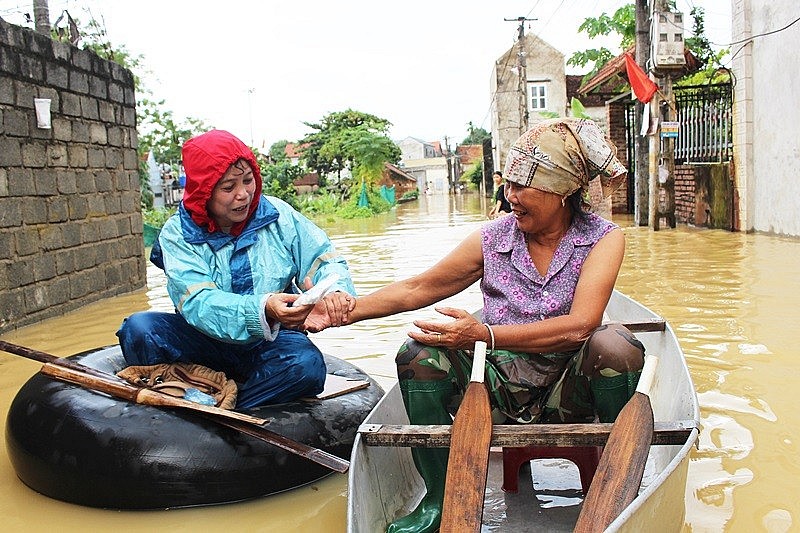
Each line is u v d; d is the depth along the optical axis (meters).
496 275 3.01
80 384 3.37
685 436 2.48
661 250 10.61
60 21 9.26
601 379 2.67
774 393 4.16
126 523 3.01
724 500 2.93
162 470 3.06
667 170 13.70
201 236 3.38
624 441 2.35
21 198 7.33
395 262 11.38
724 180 13.20
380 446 2.64
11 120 7.20
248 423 3.10
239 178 3.26
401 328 6.45
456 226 19.42
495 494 3.03
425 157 91.31
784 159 11.53
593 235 2.88
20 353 3.46
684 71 14.05
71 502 3.18
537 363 2.92
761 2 11.97
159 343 3.54
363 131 44.41
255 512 3.07
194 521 3.01
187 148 3.29
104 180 9.02
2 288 7.01
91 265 8.66
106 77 9.10
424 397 2.77
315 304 3.15
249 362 3.60
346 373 3.96
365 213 30.39
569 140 2.77
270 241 3.51
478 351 2.67
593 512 2.20
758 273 8.16
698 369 4.66
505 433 2.50
